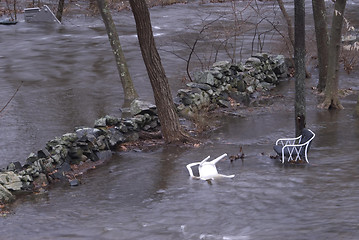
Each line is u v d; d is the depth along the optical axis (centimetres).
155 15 4441
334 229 764
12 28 3934
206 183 1088
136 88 2192
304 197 943
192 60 2719
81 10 4800
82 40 3444
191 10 4609
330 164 1168
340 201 902
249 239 757
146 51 1388
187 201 977
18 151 1405
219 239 770
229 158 1265
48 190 1124
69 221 917
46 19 4147
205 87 1834
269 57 2261
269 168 1168
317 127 1569
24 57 2931
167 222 873
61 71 2561
